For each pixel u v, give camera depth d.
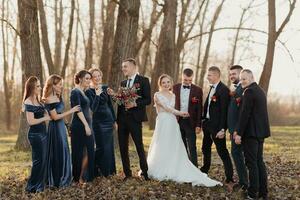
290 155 14.70
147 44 36.28
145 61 36.47
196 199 8.27
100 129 9.59
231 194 8.55
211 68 9.23
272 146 18.20
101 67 22.41
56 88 9.09
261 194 8.44
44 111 8.95
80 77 9.30
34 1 15.51
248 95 8.09
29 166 12.67
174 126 9.58
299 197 8.67
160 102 9.58
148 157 9.81
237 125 8.16
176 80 26.77
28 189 8.98
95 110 9.48
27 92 8.84
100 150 9.63
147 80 9.33
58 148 9.05
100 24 37.47
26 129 16.80
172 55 21.66
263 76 19.53
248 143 8.22
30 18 15.52
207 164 9.73
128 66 9.30
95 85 9.51
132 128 9.24
